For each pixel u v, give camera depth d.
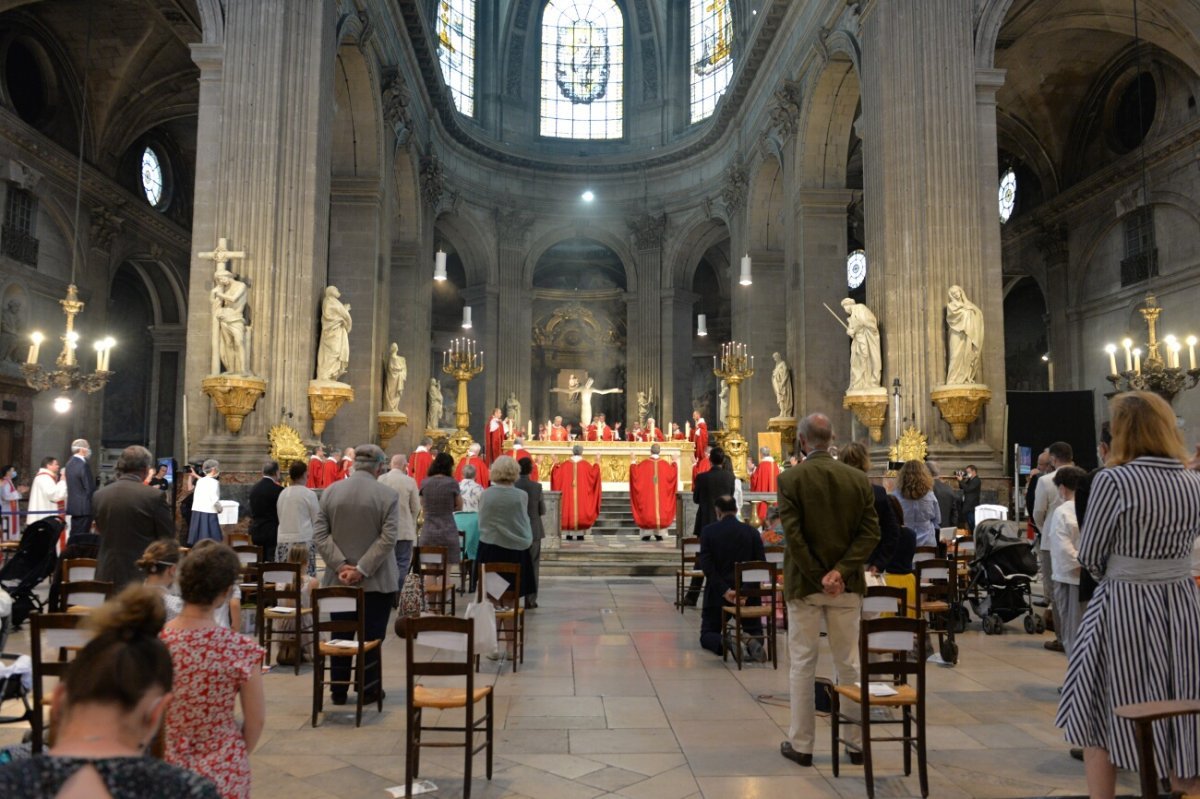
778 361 23.28
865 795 4.53
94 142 23.52
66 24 21.19
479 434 33.16
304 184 14.66
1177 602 3.56
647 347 33.97
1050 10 18.92
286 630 7.52
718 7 33.66
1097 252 24.64
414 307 26.69
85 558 7.95
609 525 19.14
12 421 20.69
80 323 23.39
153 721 1.87
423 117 27.92
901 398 14.67
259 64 14.47
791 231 22.83
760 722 5.86
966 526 12.80
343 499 6.04
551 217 35.06
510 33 35.81
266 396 13.98
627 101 36.28
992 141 15.06
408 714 4.45
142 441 30.88
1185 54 18.97
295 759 5.04
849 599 5.00
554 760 5.08
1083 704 3.67
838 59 19.80
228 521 11.08
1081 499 4.31
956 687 6.89
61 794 1.54
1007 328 32.78
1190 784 3.46
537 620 9.80
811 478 4.99
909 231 14.88
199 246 14.37
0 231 20.06
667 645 8.45
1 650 5.73
